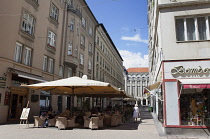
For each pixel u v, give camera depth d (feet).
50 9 67.05
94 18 115.96
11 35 47.09
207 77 30.53
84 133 31.12
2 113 43.50
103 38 141.79
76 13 83.30
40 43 60.13
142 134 30.91
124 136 28.86
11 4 47.73
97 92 51.26
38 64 58.54
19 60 51.19
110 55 170.40
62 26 75.66
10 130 33.06
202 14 32.78
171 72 31.76
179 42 32.65
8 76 45.73
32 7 56.18
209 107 31.12
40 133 30.25
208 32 32.50
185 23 33.68
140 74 315.99
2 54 44.24
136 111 52.54
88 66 105.19
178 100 30.71
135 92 310.86
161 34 33.53
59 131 32.65
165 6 33.99
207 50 31.45
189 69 31.04
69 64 78.59
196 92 31.53
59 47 72.95
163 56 32.60
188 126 29.89
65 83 34.65
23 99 52.19
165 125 30.58
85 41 100.73
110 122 42.80
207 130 29.37
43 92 60.90
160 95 38.75
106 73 151.02
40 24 60.49
